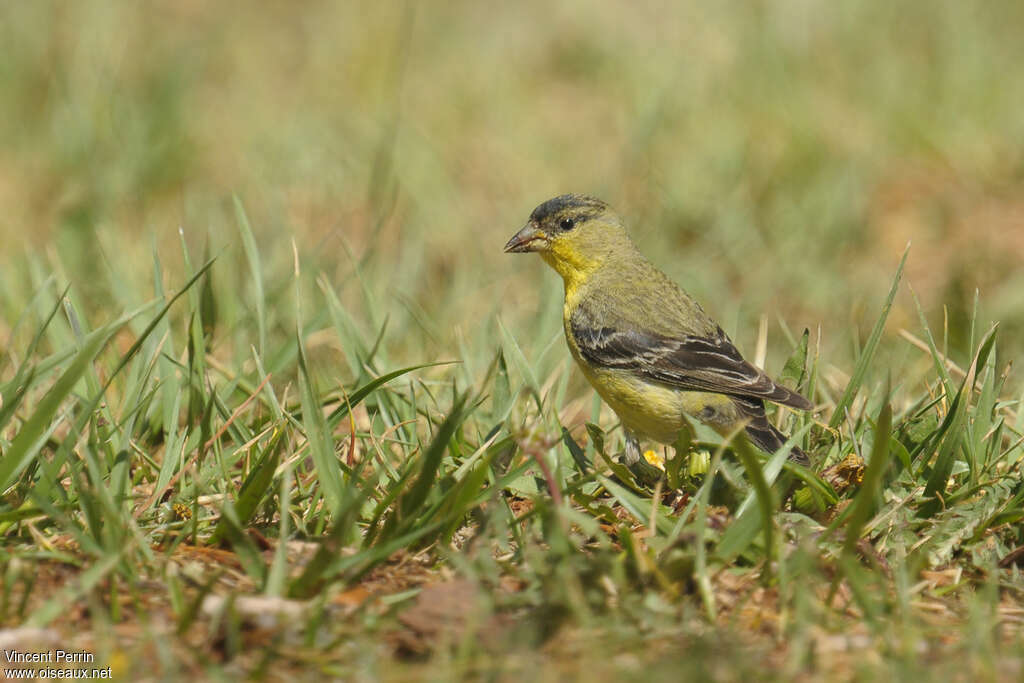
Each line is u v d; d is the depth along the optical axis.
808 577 7.01
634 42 23.47
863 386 10.95
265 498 7.93
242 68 23.11
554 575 6.77
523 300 13.91
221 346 11.46
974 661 6.32
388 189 16.98
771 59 21.19
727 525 7.43
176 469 8.60
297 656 6.32
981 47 22.06
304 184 17.22
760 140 18.92
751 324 13.95
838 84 20.97
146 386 9.48
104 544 7.07
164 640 6.41
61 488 7.78
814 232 16.17
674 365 10.09
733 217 16.25
